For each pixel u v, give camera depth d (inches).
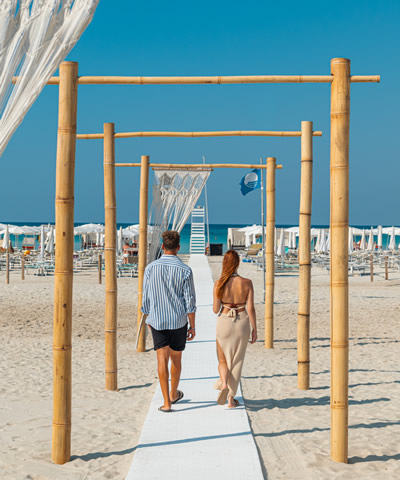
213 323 439.8
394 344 414.9
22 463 175.9
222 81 181.5
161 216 414.0
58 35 138.4
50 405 249.6
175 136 294.8
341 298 175.9
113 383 278.5
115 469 170.6
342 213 175.9
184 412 218.8
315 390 281.0
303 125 288.0
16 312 555.5
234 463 167.8
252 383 295.1
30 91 137.9
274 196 393.4
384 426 217.3
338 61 175.8
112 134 288.7
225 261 222.8
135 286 800.9
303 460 177.2
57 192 172.2
